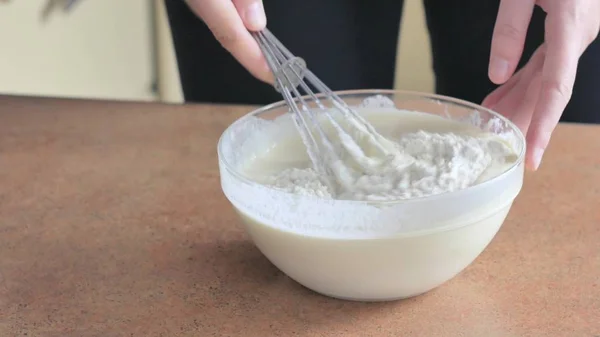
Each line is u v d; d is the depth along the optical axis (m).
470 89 1.33
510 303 0.73
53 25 1.81
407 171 0.70
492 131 0.78
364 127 0.78
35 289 0.77
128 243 0.83
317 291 0.74
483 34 1.27
